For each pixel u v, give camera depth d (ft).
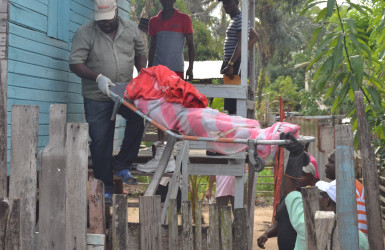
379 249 9.55
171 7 19.04
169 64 18.99
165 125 12.43
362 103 9.78
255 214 32.96
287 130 11.15
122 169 14.61
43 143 15.58
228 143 11.83
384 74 20.31
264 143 10.69
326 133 28.48
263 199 38.06
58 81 16.60
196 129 11.99
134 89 13.02
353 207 9.27
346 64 18.47
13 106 9.90
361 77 16.99
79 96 18.30
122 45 14.89
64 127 9.98
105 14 14.34
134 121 14.38
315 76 18.42
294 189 11.10
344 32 18.08
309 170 13.37
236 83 18.90
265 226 29.17
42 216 9.91
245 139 10.88
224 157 16.97
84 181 9.78
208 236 10.18
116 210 9.64
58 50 16.55
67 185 9.81
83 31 14.44
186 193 17.42
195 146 17.62
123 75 14.92
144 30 19.80
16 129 9.91
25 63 14.64
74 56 14.23
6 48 13.53
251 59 23.88
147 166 15.48
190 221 10.12
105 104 14.40
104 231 9.88
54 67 16.30
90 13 19.13
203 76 30.12
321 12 18.54
